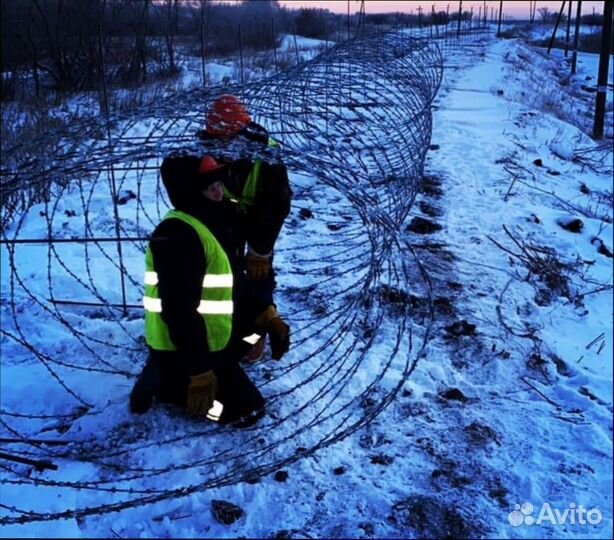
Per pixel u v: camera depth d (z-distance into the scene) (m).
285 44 30.88
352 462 3.62
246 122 3.88
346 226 6.92
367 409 4.04
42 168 4.03
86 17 16.42
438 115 13.35
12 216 6.34
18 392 4.18
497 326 5.12
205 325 3.64
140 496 3.34
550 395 4.32
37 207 7.05
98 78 16.45
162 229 3.60
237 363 3.95
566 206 8.36
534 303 5.57
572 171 10.47
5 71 15.81
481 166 9.50
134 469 3.34
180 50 23.52
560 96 21.33
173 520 3.23
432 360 4.61
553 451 3.75
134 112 4.03
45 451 3.65
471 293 5.62
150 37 20.45
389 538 3.15
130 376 4.29
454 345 4.80
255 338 4.24
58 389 4.18
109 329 4.80
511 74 21.61
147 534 3.15
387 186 5.47
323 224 6.97
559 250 6.80
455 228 7.05
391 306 5.23
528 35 48.69
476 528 3.22
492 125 12.52
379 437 3.81
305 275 5.73
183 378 3.80
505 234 6.95
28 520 3.01
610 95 24.20
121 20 17.73
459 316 5.21
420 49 8.38
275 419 3.91
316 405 4.05
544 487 3.49
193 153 3.49
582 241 7.19
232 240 3.98
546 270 6.05
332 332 4.82
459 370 4.55
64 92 15.77
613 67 32.06
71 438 3.75
